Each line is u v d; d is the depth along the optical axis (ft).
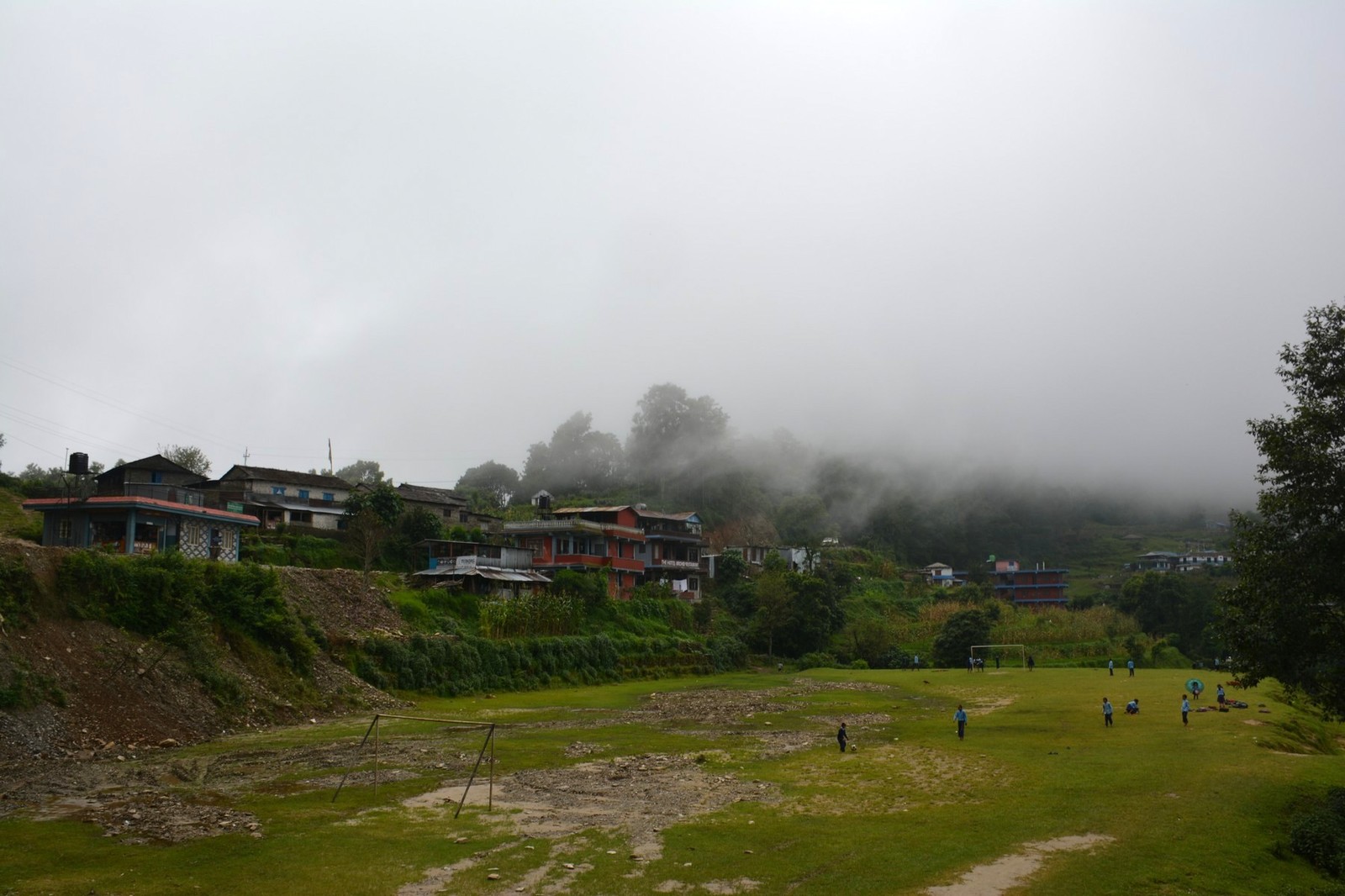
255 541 229.25
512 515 350.23
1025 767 107.45
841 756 118.93
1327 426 86.07
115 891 58.29
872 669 302.04
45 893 57.52
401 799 87.81
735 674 278.26
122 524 180.65
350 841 71.72
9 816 75.87
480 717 158.20
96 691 115.55
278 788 90.99
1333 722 153.28
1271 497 90.38
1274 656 89.97
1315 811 82.99
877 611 395.55
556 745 126.52
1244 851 73.36
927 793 94.38
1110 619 377.91
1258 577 90.63
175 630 135.03
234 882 60.95
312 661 159.53
